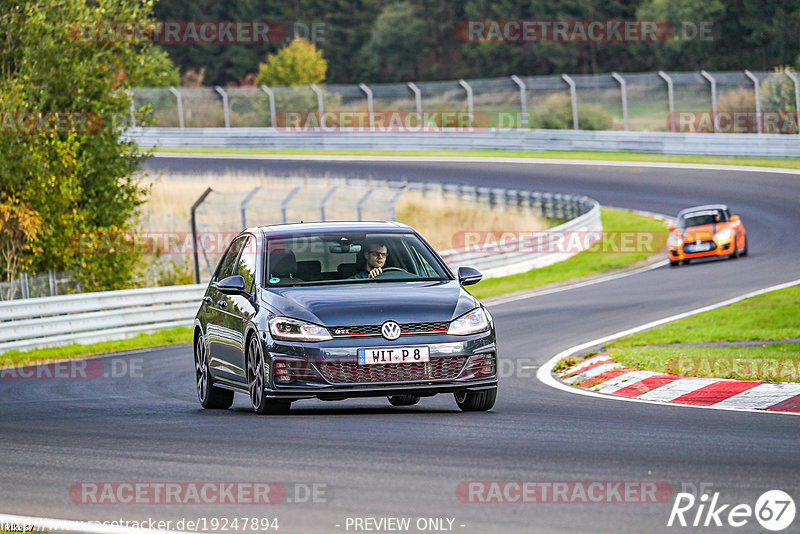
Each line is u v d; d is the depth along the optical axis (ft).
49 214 294.66
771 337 172.65
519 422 102.58
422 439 91.81
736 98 634.02
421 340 105.60
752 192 461.78
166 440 96.37
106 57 316.60
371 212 460.14
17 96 289.53
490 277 336.70
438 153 633.61
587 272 335.67
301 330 105.70
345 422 103.71
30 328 227.61
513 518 63.41
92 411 129.18
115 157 318.04
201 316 132.67
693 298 242.17
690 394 123.65
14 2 304.71
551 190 510.99
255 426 102.63
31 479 79.46
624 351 160.86
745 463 78.43
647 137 583.17
